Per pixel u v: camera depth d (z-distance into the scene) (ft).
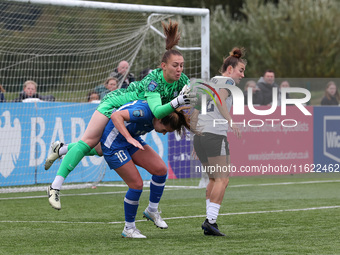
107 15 196.34
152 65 123.24
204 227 53.42
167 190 94.53
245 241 50.08
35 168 94.43
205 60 97.25
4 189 90.17
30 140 93.81
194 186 98.63
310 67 226.17
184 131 52.65
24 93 100.78
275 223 60.70
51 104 95.76
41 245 48.78
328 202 79.05
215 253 44.78
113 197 86.38
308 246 47.60
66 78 116.98
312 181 107.65
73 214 69.21
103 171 99.86
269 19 230.68
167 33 53.62
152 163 52.80
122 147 51.08
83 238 52.34
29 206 76.64
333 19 230.07
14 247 47.98
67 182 95.45
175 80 51.24
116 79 100.17
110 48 122.31
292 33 228.43
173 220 63.93
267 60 227.81
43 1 86.22
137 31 108.47
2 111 91.25
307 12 229.04
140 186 51.49
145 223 61.72
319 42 226.99
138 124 50.55
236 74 54.24
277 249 46.29
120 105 52.08
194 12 96.43
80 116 98.48
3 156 91.30
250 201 80.23
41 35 189.06
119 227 59.41
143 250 46.14
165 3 273.95
